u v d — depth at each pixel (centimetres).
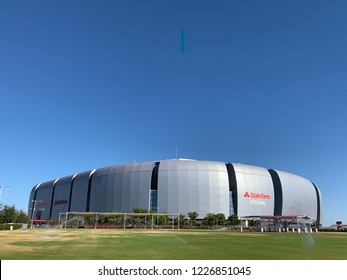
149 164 16725
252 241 3694
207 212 15525
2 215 10338
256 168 17525
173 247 2677
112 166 17725
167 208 15538
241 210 15975
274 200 17288
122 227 12412
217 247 2733
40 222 17812
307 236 5422
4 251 2195
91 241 3297
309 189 19175
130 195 16200
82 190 18475
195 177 15900
